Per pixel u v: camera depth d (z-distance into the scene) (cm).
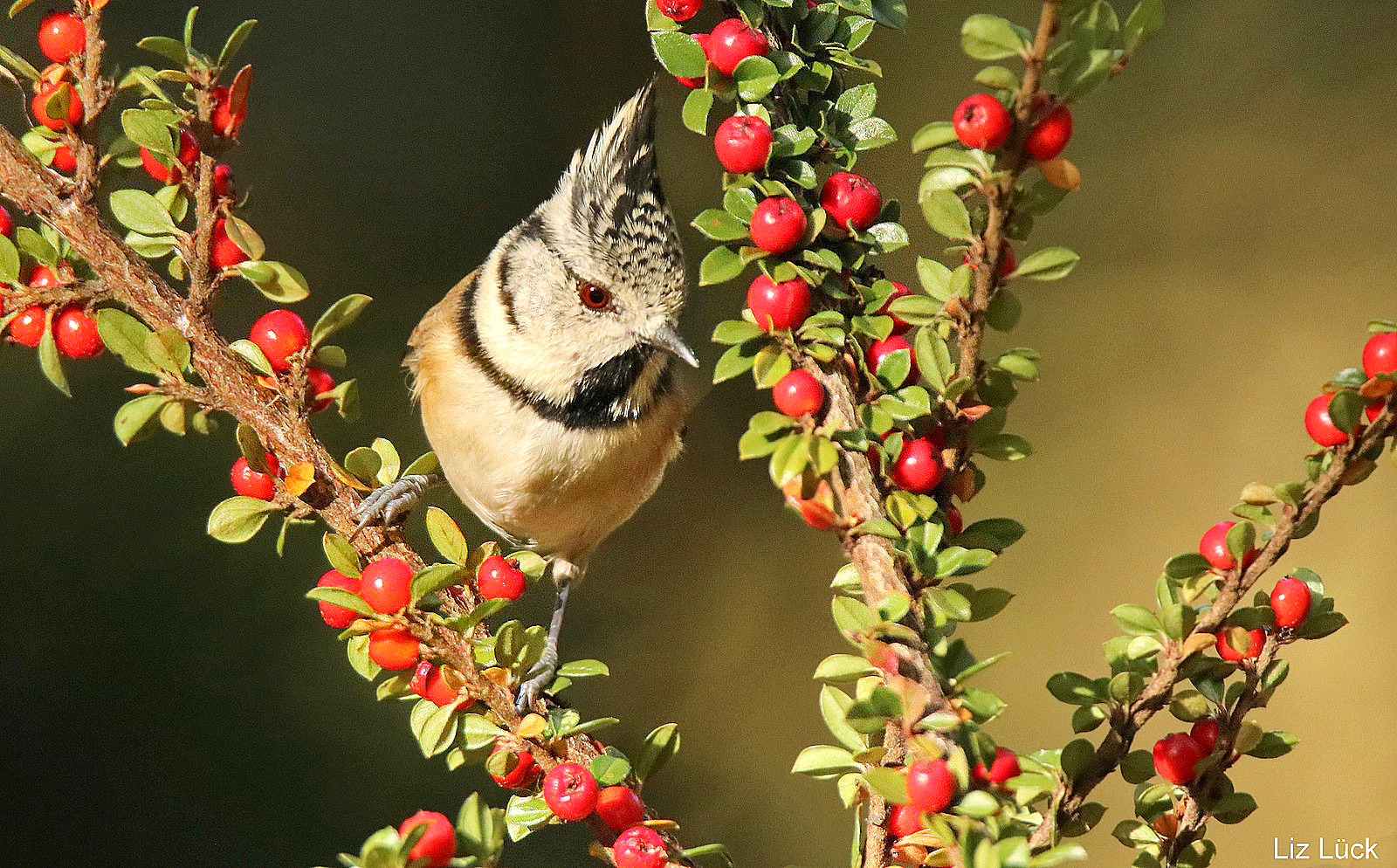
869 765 372
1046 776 371
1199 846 373
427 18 802
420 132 778
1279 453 723
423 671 375
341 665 576
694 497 799
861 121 375
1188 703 373
